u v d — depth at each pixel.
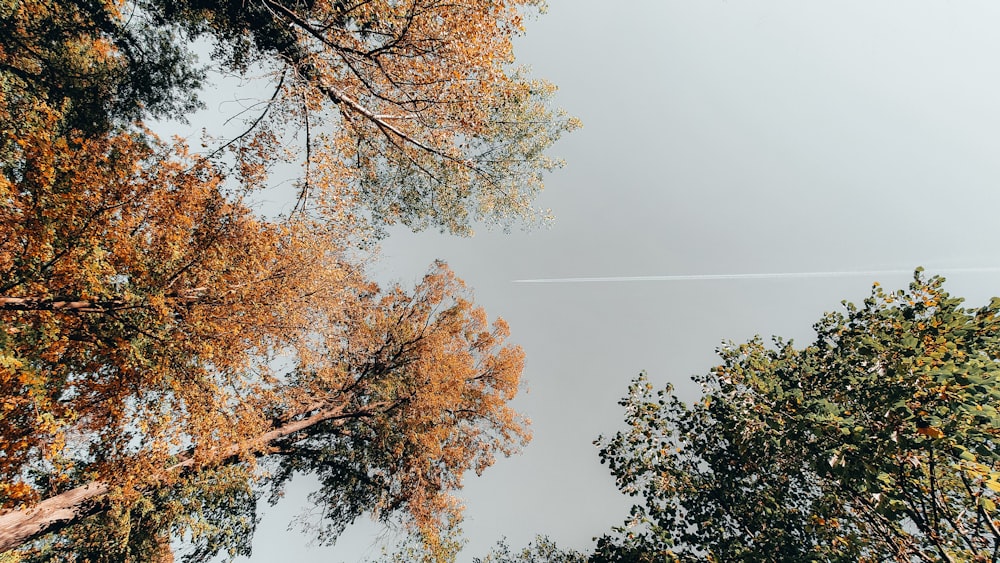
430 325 17.62
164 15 12.32
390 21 9.81
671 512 6.18
